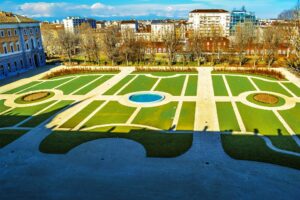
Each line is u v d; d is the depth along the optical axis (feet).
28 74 219.41
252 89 153.79
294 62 208.64
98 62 257.75
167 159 80.33
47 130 104.53
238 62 239.30
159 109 124.77
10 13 239.50
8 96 154.61
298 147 85.71
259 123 105.60
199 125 105.09
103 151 86.48
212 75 192.95
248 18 530.68
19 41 233.35
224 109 122.11
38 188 68.49
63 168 77.56
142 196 63.77
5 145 93.09
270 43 233.76
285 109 120.47
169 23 506.89
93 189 67.21
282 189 64.85
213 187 66.33
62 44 289.74
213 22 522.06
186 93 149.18
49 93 157.07
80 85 174.40
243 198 61.98
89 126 107.14
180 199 62.23
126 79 187.21
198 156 81.46
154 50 285.84
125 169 75.77
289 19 322.55
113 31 310.86
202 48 261.44
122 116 117.08
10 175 74.79
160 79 184.44
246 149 84.79
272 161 77.30
